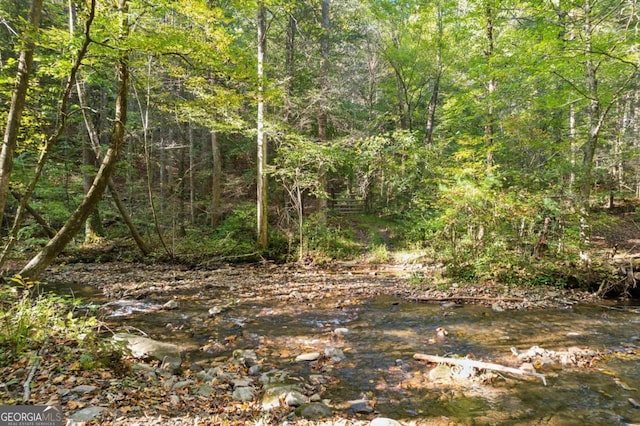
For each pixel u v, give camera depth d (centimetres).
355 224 1850
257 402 404
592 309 800
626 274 905
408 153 1536
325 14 1541
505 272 994
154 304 822
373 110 2142
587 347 585
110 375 419
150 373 443
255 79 817
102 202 1784
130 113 1672
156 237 1542
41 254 743
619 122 1881
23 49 546
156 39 654
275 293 930
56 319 491
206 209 1861
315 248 1374
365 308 806
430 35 1931
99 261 1293
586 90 1086
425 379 479
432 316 750
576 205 1030
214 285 1002
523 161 1475
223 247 1362
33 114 923
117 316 729
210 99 944
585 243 985
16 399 340
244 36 1625
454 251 1073
